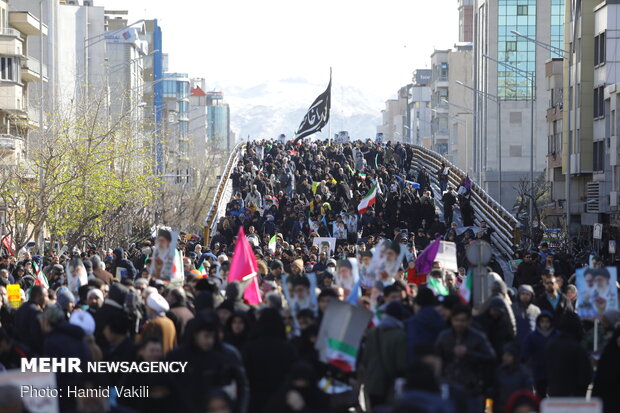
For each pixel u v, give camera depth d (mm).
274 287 22203
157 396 13469
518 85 141750
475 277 22031
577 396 17375
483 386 16016
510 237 57656
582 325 21609
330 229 54844
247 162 72375
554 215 89062
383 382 16156
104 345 17953
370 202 53938
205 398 13227
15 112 74938
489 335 18312
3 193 53812
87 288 21953
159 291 22562
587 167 77562
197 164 144875
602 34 75312
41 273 28594
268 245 41969
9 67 74500
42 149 56438
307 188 61812
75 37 114688
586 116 77500
